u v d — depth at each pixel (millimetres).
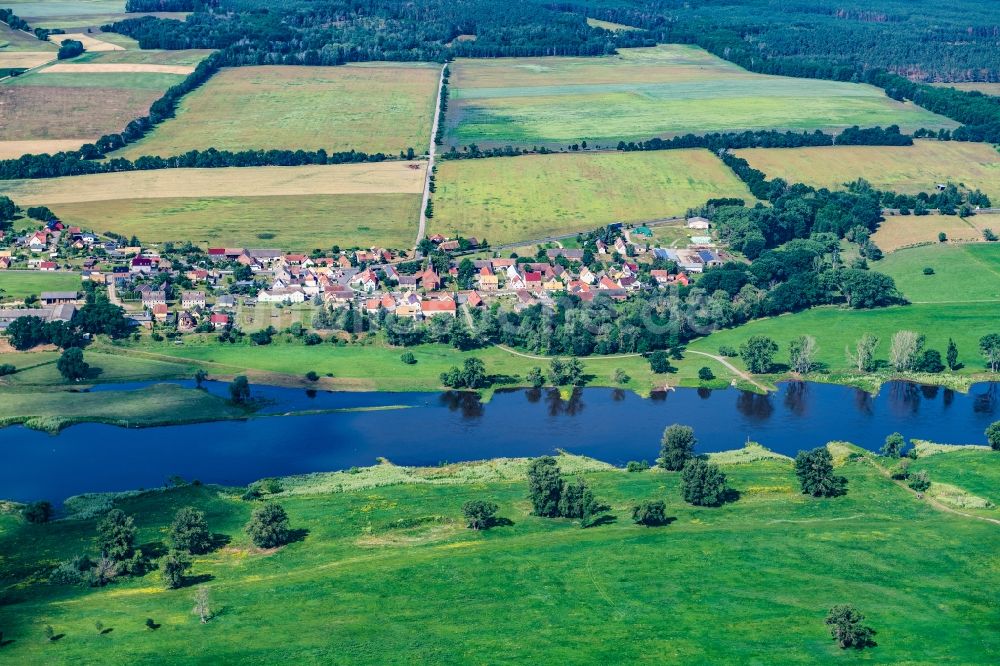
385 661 181750
